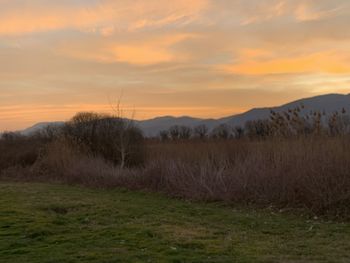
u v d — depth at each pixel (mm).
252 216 13211
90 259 7984
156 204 15977
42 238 10062
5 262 7895
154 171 20641
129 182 21234
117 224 11883
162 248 8883
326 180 13281
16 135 45625
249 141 21875
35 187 22312
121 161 30109
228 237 10094
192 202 16547
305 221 12281
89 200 16922
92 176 23516
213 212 14047
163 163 21016
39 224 11586
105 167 24844
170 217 13047
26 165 32500
